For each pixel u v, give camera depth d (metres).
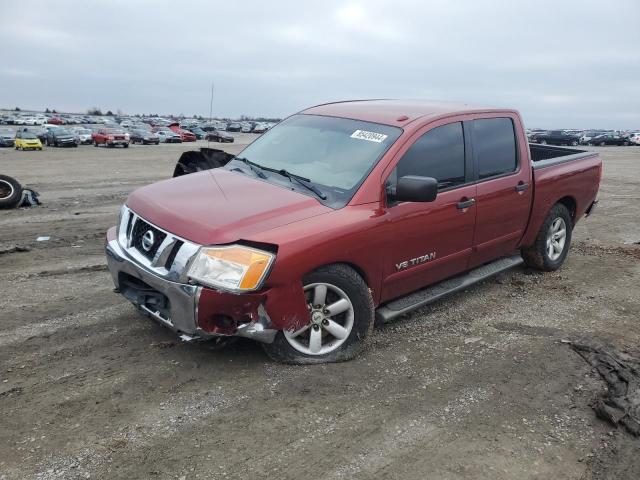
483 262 5.29
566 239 6.45
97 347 4.10
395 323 4.77
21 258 6.70
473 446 3.07
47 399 3.38
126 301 5.11
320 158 4.47
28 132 39.75
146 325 4.51
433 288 4.81
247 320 3.56
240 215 3.63
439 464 2.91
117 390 3.50
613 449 3.09
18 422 3.13
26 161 26.42
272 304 3.53
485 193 4.94
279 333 3.72
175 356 3.97
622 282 6.12
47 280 5.77
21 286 5.55
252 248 3.46
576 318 5.02
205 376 3.70
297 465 2.85
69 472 2.73
